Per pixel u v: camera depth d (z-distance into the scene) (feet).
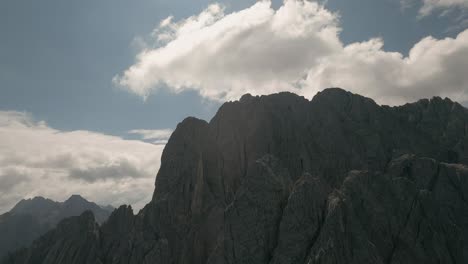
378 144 344.28
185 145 363.76
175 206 324.39
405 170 307.37
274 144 358.64
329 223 240.32
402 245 244.01
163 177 353.31
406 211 258.37
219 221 313.73
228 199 338.13
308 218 257.55
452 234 247.91
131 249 300.40
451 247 243.40
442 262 234.17
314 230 252.83
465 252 238.89
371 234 250.98
